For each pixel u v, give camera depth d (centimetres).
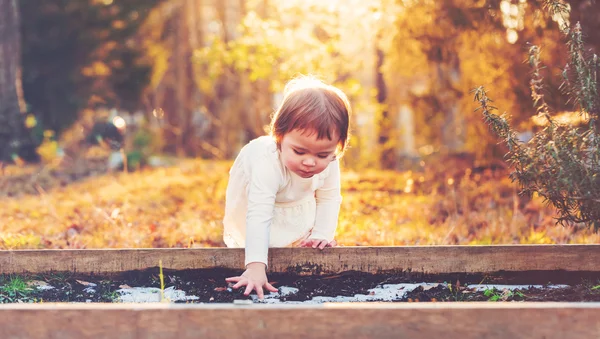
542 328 188
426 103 999
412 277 298
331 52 1200
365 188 859
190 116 2364
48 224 559
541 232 486
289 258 297
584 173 278
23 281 295
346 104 273
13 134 1320
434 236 472
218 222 558
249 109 2167
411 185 840
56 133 1845
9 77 1323
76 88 1855
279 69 1234
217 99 2202
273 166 294
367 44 1108
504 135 296
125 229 493
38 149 1353
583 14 693
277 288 290
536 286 291
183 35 2416
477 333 188
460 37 819
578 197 279
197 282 295
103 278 297
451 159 1050
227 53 1302
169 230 516
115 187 890
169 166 1393
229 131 2191
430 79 974
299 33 1200
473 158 1022
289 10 1153
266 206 289
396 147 1414
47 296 277
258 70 1245
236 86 2150
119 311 187
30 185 904
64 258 297
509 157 296
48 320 188
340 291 286
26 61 1817
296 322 188
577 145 285
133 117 1953
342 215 564
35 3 1769
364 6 970
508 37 778
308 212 321
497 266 296
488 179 815
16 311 188
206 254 298
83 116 1867
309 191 314
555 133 289
